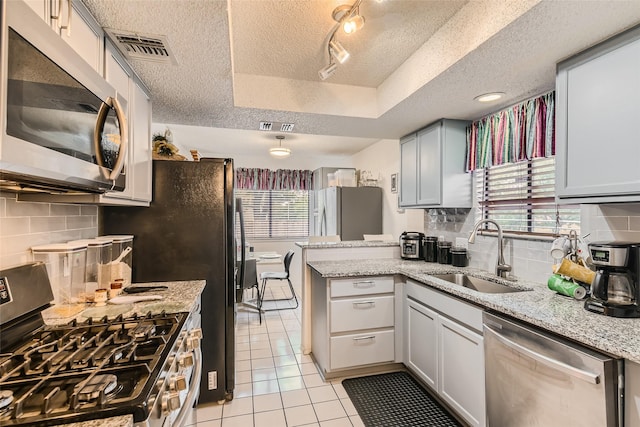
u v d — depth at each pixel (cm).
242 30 179
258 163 603
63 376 87
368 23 174
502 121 231
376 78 244
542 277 204
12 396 77
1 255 122
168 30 137
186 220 213
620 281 140
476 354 175
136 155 177
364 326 250
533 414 135
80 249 151
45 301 128
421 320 231
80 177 99
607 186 138
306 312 298
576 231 189
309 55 208
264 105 237
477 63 167
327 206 478
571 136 155
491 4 142
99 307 152
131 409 74
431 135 275
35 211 141
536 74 179
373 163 489
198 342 141
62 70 90
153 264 209
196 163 215
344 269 255
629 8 119
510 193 237
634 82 128
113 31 137
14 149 71
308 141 472
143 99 191
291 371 264
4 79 67
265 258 476
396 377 254
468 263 268
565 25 131
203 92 204
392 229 425
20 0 72
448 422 197
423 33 185
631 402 106
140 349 108
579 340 117
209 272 216
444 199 263
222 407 215
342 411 210
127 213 206
